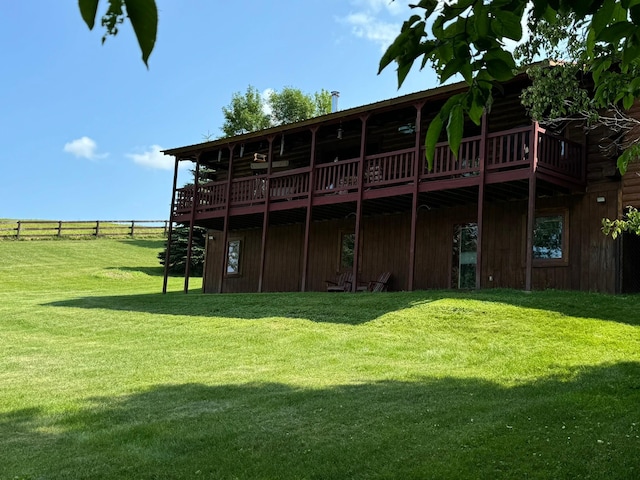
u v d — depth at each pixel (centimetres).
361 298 1315
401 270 1695
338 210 1748
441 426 559
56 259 3288
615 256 1306
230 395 711
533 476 443
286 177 1795
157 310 1495
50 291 2416
